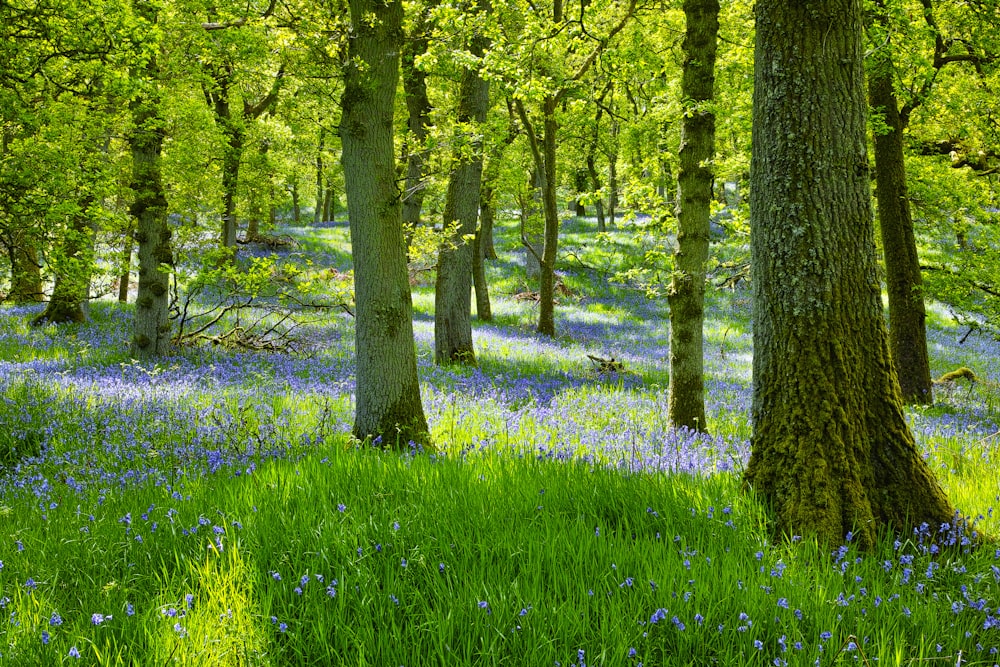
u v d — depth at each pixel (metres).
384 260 6.86
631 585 3.40
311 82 9.35
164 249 13.38
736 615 3.19
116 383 9.97
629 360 18.41
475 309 28.31
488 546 3.87
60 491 5.30
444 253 15.07
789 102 4.47
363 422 7.00
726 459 6.45
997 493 5.18
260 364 12.86
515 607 3.16
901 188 12.74
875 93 12.54
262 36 12.99
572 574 3.54
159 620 3.08
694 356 8.44
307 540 3.88
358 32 6.67
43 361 12.48
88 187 9.12
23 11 8.02
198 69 13.29
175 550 3.76
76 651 2.65
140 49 8.50
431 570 3.61
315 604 3.22
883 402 4.45
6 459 6.96
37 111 8.59
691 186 8.26
